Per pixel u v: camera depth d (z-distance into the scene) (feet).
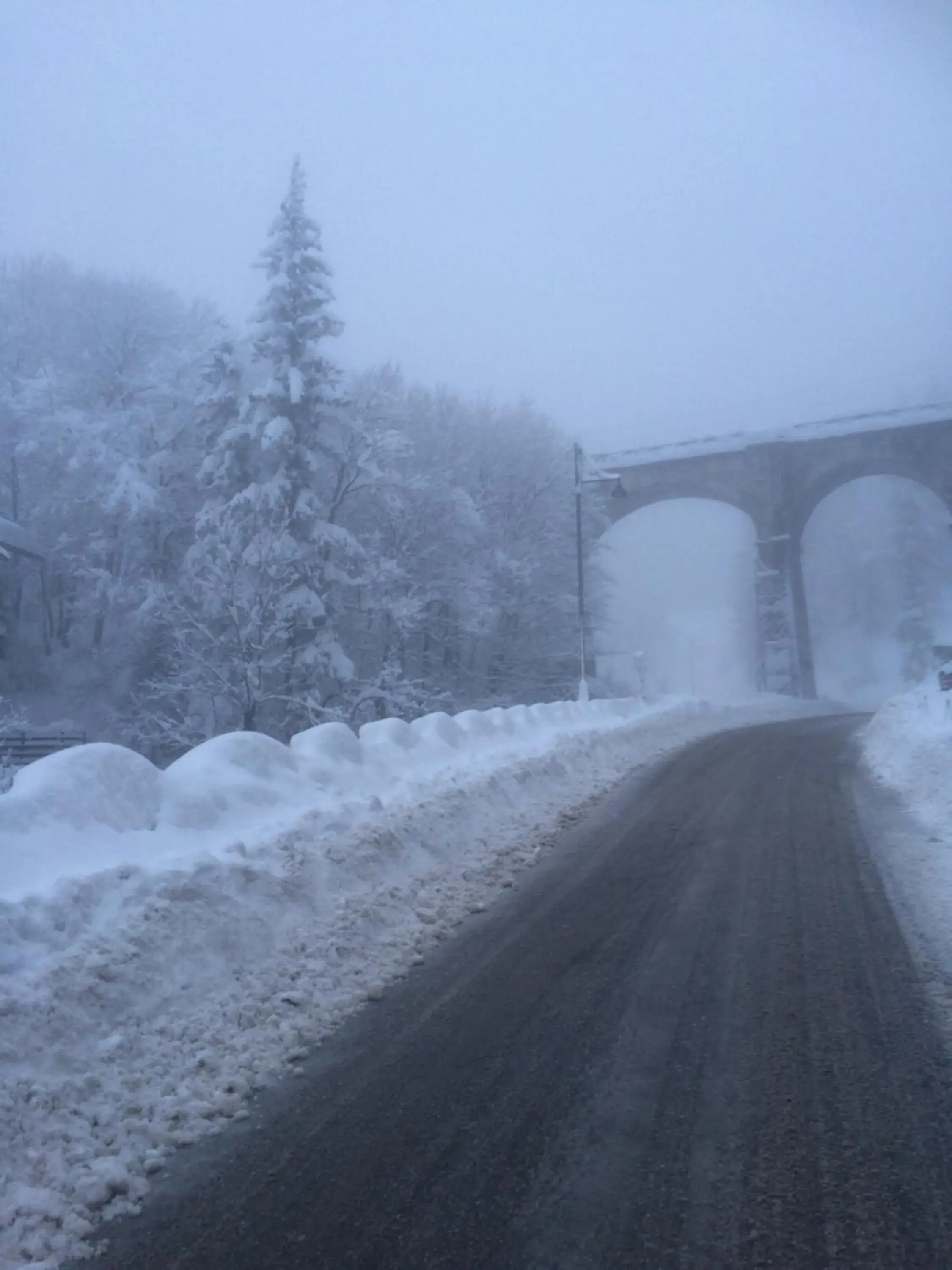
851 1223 11.30
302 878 24.00
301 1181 12.77
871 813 38.88
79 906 18.52
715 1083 15.17
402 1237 11.40
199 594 98.22
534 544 150.20
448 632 132.87
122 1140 13.82
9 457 124.98
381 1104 14.93
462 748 48.80
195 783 27.53
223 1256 11.22
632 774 54.49
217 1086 15.55
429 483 125.90
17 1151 13.20
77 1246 11.45
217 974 19.21
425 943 23.21
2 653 119.65
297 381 99.45
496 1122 14.19
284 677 99.66
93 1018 16.35
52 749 93.91
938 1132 13.39
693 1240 11.10
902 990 18.92
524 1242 11.21
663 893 27.27
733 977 20.10
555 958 21.84
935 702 68.13
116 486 110.63
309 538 100.12
